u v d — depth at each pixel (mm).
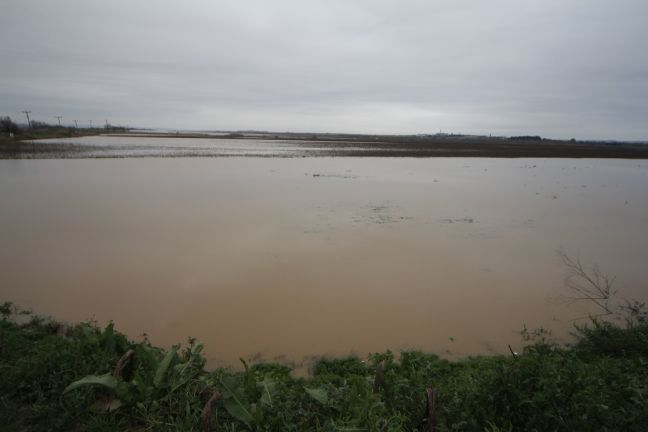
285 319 5820
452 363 4762
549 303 6520
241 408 2920
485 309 6277
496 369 3459
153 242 9180
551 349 5027
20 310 5797
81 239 9328
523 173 27844
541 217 12922
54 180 18766
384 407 3072
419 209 13734
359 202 14781
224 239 9516
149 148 45188
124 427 2990
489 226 11484
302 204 14133
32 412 3125
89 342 3959
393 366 4590
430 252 8891
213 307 6113
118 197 14758
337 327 5645
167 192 16094
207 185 18281
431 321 5875
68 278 7023
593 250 9305
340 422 2896
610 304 6504
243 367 4688
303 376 4562
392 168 29531
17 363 3607
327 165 30688
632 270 8023
